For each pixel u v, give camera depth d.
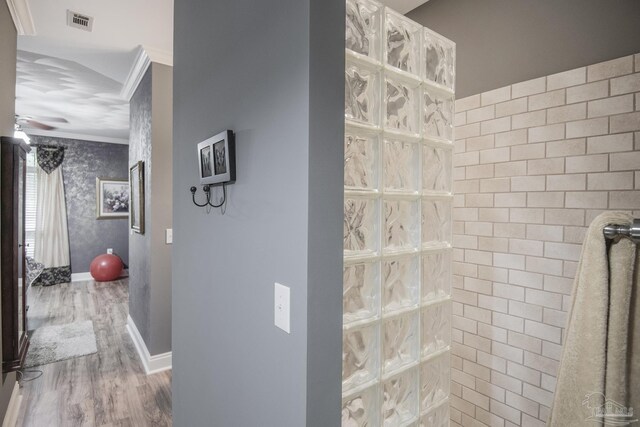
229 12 1.10
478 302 1.69
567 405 0.91
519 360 1.53
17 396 2.20
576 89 1.34
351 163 0.93
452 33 1.81
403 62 1.07
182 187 1.52
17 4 2.05
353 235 0.94
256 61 0.95
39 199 5.54
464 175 1.75
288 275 0.82
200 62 1.32
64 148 5.77
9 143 1.95
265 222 0.91
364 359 0.97
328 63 0.79
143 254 2.98
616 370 0.83
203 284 1.31
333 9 0.80
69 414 2.17
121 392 2.43
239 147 1.04
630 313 0.84
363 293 0.97
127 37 2.49
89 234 6.04
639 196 1.18
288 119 0.81
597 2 1.28
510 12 1.56
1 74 1.88
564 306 1.38
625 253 0.83
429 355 1.16
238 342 1.06
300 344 0.78
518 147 1.53
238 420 1.06
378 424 0.99
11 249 1.97
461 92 1.77
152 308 2.75
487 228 1.65
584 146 1.32
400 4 1.99
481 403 1.67
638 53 1.19
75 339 3.34
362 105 0.96
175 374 1.60
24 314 2.45
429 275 1.17
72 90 3.58
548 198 1.42
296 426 0.79
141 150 3.05
